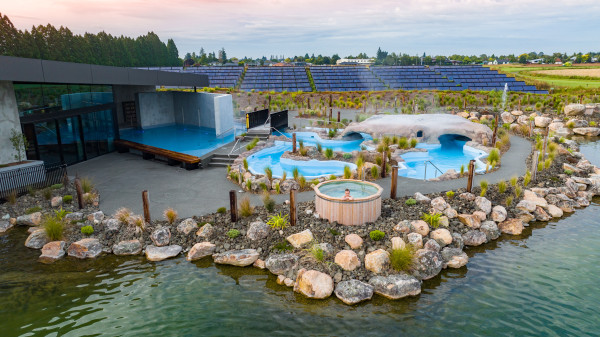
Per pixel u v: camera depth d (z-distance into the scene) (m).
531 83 60.25
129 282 11.56
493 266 12.42
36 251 13.44
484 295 10.91
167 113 33.84
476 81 61.69
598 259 12.67
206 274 12.05
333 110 41.56
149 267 12.41
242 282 11.63
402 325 9.66
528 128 29.50
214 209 15.69
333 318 9.96
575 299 10.61
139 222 14.05
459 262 12.44
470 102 42.50
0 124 17.73
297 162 22.36
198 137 28.34
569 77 75.50
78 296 10.87
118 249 13.16
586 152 26.62
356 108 42.56
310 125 33.84
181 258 12.94
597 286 11.17
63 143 21.88
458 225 14.46
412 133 26.80
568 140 27.73
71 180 19.28
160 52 95.81
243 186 17.98
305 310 10.30
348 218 13.73
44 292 11.05
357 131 28.20
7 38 62.03
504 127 31.17
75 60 72.06
